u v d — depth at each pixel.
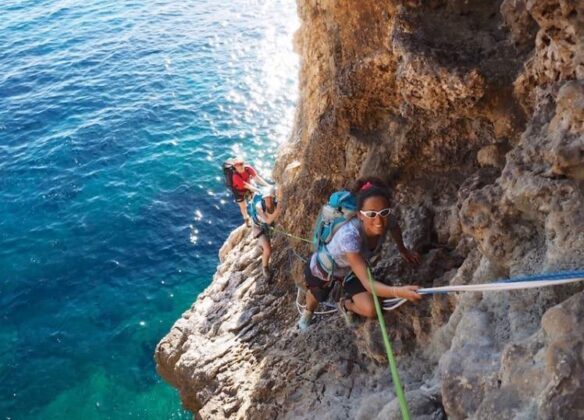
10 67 28.98
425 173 8.09
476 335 4.80
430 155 7.98
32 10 34.75
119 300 17.11
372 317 6.50
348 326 8.13
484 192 5.49
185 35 31.55
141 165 22.39
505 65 6.46
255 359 9.59
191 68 28.59
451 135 7.71
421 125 7.91
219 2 35.22
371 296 6.43
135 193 20.97
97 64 29.11
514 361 4.08
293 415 7.46
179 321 12.22
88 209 20.36
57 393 14.66
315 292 6.84
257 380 8.69
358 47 8.21
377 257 7.70
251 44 30.52
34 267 18.22
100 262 18.31
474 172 7.62
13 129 24.55
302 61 12.83
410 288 5.05
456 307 5.89
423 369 6.46
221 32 31.80
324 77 10.23
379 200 5.47
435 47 6.67
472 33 6.76
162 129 24.41
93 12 34.41
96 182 21.58
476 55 6.57
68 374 15.09
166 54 29.86
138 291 17.38
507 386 4.02
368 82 8.24
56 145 23.50
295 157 13.30
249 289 11.53
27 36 31.86
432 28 6.84
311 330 8.66
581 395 3.41
